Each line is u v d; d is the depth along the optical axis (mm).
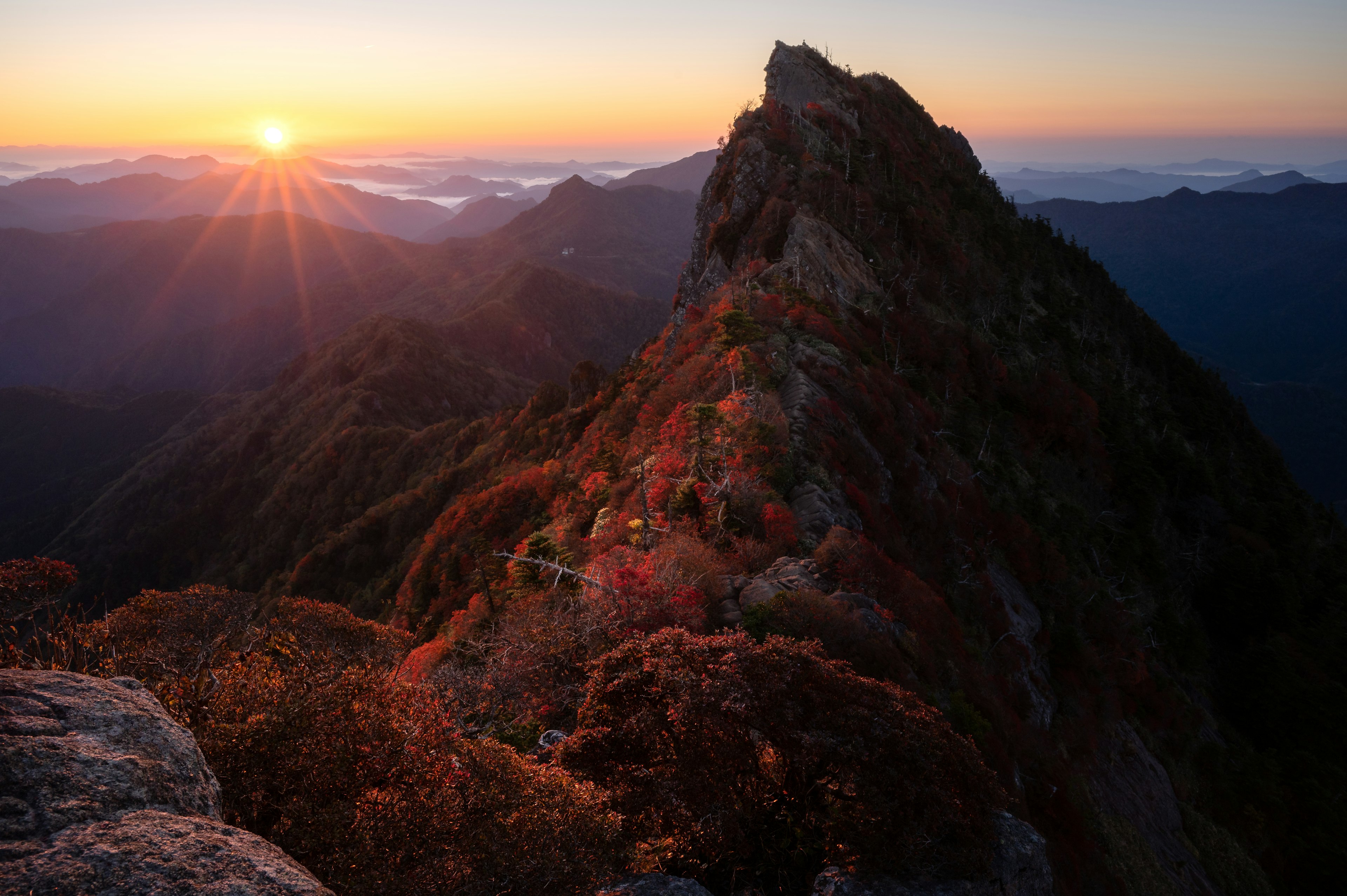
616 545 29250
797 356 47438
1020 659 41094
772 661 11422
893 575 27656
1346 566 100125
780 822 11305
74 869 4543
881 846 9766
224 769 7230
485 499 64688
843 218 80562
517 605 24516
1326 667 76750
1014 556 54188
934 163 124000
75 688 6066
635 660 12211
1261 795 53562
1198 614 83000
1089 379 94500
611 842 9047
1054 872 24953
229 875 4996
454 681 16688
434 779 8195
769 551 24734
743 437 33281
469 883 7387
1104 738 45031
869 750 10406
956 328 77438
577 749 11258
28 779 4996
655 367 68562
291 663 10898
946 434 60094
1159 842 39688
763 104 99938
